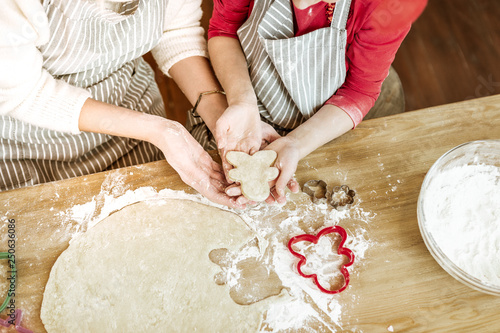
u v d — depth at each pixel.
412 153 1.22
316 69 1.25
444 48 2.90
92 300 1.02
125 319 0.99
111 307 1.01
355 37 1.20
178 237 1.10
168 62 1.49
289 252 1.07
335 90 1.35
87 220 1.13
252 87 1.32
